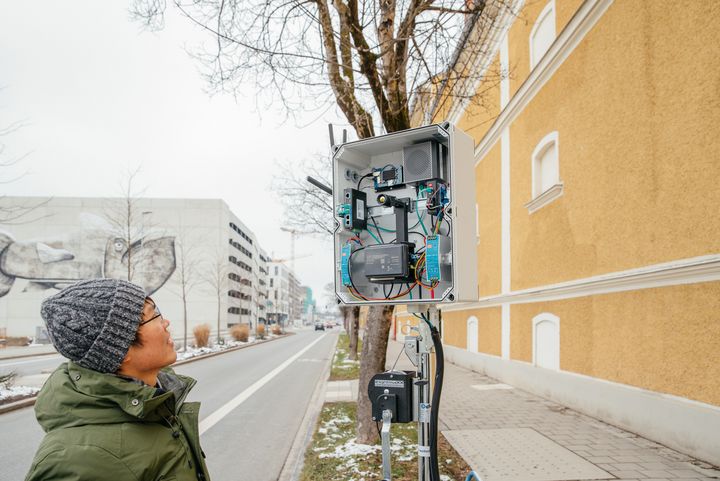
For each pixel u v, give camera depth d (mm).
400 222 3383
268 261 119812
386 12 5328
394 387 2922
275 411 8781
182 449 1441
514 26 10570
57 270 55531
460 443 5719
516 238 10359
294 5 5137
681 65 5371
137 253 55781
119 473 1202
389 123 5367
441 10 5500
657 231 5770
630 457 5082
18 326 54594
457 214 2924
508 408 7926
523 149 9984
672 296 5453
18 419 8250
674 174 5488
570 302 7848
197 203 57844
